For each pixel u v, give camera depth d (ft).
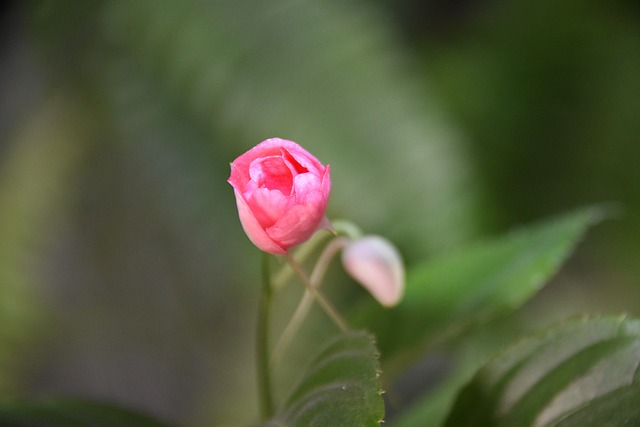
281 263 1.58
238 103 2.47
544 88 3.00
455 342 2.47
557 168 2.97
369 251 1.60
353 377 1.38
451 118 2.82
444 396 1.78
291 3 2.50
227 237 2.72
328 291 2.74
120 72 2.65
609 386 1.45
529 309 2.99
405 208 2.44
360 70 2.46
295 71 2.45
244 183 1.40
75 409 1.58
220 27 2.47
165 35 2.50
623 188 2.95
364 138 2.43
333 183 2.43
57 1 2.65
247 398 2.98
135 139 2.72
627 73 3.01
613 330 1.48
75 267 3.02
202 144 2.61
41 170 2.90
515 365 1.50
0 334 2.88
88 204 2.99
